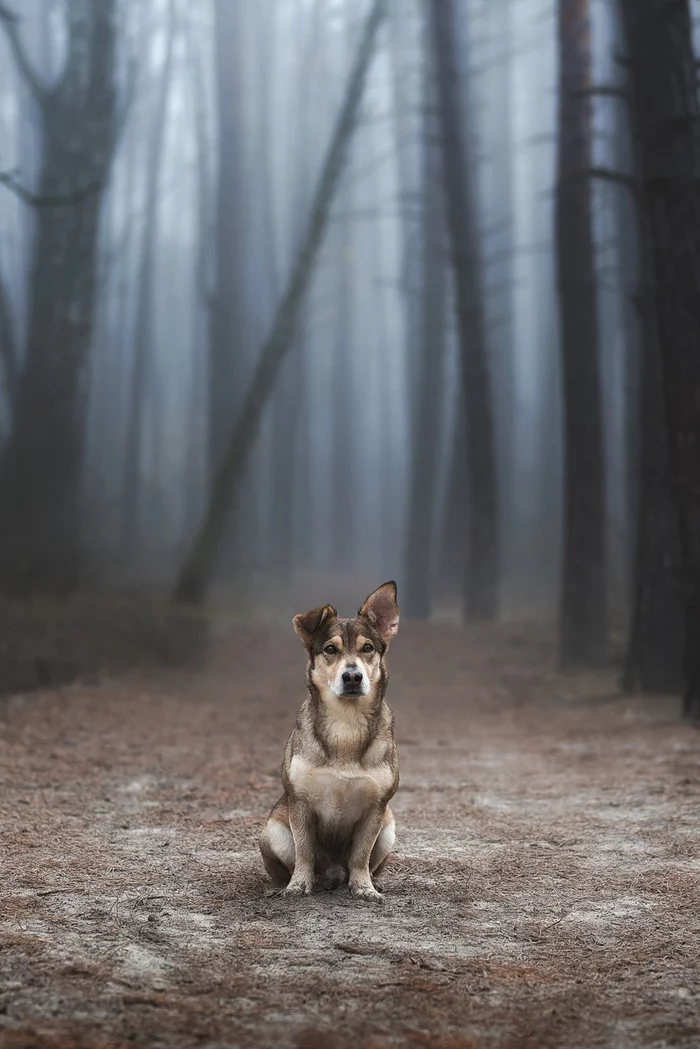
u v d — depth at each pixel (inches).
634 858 287.7
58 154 1011.3
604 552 769.6
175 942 216.7
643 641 647.8
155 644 802.8
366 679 241.4
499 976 200.4
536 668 772.0
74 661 716.0
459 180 1056.2
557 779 401.7
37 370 987.9
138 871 271.7
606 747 475.2
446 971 202.2
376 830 254.7
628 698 627.2
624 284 1087.6
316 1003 185.2
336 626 253.6
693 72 555.8
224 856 289.9
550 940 221.9
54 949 208.7
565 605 768.3
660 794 369.7
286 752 263.4
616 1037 173.0
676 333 541.0
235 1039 169.2
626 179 676.7
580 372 769.6
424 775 412.2
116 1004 181.5
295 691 674.8
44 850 289.6
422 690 684.1
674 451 541.0
